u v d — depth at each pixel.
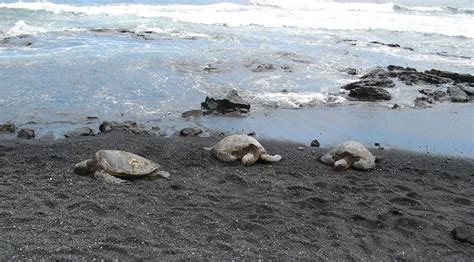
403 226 6.77
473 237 6.37
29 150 9.14
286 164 9.13
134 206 6.96
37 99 12.14
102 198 7.15
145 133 10.42
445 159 9.87
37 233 5.99
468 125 11.88
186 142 10.02
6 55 15.50
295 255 5.87
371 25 23.36
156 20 21.75
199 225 6.50
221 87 13.78
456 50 19.61
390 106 13.05
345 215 7.03
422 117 12.34
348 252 6.01
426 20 24.83
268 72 15.40
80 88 13.05
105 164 7.93
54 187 7.49
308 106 12.75
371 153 9.73
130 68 14.89
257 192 7.73
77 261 5.43
